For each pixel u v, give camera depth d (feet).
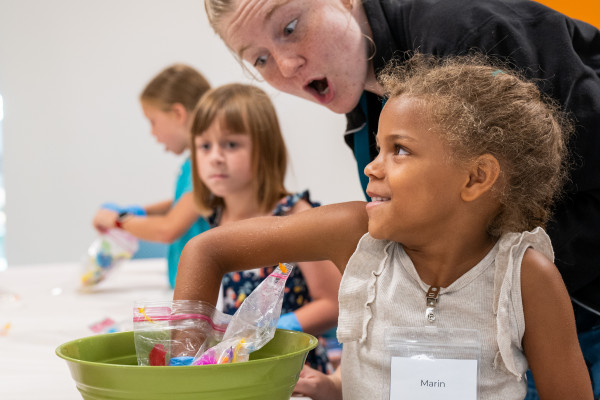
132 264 9.36
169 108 8.00
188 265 2.88
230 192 5.70
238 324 2.56
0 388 3.58
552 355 2.53
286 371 2.40
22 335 5.02
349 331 2.66
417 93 2.45
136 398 2.22
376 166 2.49
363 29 3.80
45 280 7.99
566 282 3.28
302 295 5.22
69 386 3.62
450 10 3.45
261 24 3.57
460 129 2.39
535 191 2.57
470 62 2.94
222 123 5.49
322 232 2.83
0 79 12.95
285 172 5.84
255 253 2.89
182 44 12.50
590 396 2.55
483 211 2.51
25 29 12.81
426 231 2.48
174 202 7.97
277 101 10.57
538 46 3.31
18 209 13.16
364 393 2.60
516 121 2.46
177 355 2.61
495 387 2.50
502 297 2.47
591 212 3.20
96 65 12.77
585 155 3.14
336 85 3.81
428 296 2.56
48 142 13.00
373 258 2.69
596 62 3.41
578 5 4.68
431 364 2.41
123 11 12.59
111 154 12.91
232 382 2.24
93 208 13.03
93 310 6.11
